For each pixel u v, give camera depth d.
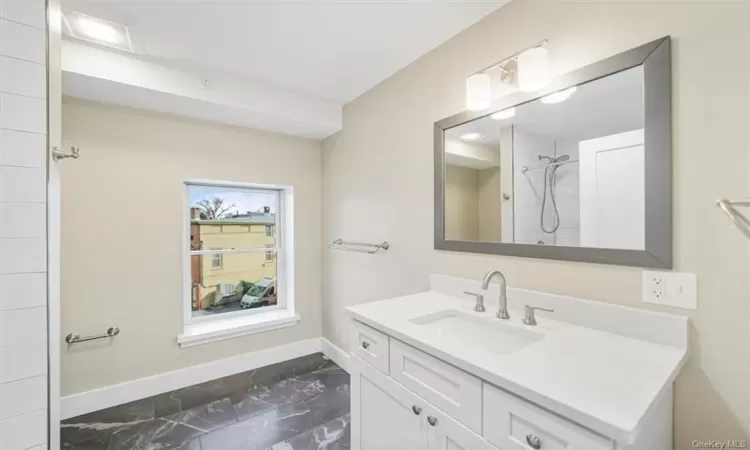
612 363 0.90
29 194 1.01
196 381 2.37
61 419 1.92
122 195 2.12
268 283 2.97
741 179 0.90
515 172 1.43
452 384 0.98
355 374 1.42
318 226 2.99
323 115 2.54
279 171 2.77
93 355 2.03
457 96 1.69
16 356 0.99
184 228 2.42
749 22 0.89
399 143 2.06
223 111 2.24
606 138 1.15
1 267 0.96
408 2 1.45
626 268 1.11
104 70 1.77
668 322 1.01
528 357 0.94
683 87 0.99
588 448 0.69
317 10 1.50
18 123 0.99
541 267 1.34
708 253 0.95
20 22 1.00
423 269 1.89
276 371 2.58
